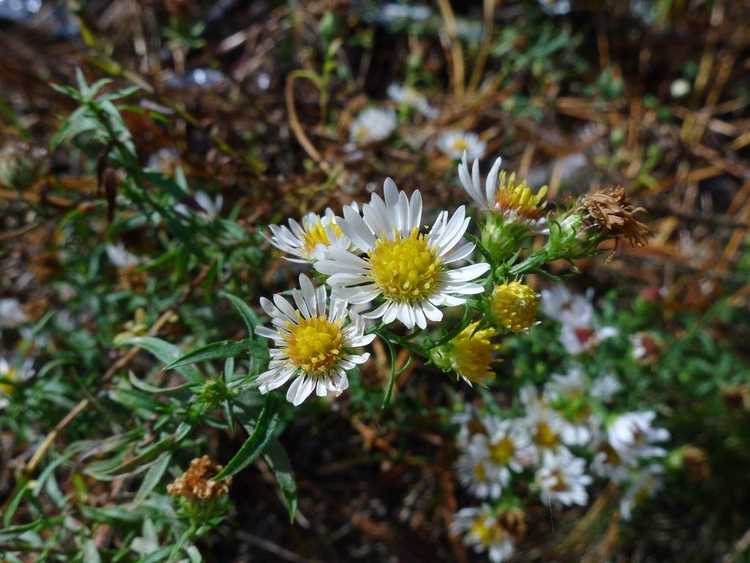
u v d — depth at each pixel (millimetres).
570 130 146
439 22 149
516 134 135
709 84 153
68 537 81
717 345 122
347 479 115
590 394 101
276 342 62
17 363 94
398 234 61
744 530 120
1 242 111
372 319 65
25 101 130
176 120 116
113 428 89
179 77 135
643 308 112
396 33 151
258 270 93
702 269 128
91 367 96
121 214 98
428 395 114
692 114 149
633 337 109
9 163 94
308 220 69
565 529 117
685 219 127
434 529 115
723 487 120
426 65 146
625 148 143
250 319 66
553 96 143
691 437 120
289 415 95
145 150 101
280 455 64
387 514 115
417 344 64
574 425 101
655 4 155
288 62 139
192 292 90
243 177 102
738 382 115
